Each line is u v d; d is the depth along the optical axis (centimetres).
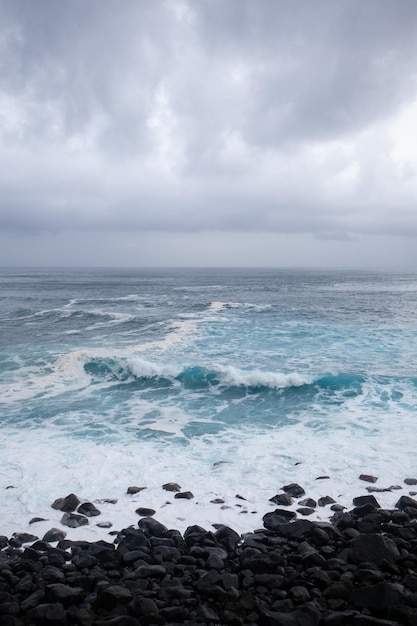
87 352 1661
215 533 585
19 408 1155
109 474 776
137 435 973
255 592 464
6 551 546
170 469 796
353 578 479
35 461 827
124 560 521
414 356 1716
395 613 416
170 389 1346
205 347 1923
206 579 473
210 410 1158
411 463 809
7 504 671
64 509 654
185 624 414
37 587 467
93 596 460
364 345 1950
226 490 715
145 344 1947
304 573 490
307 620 412
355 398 1223
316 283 7844
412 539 558
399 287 6525
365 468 790
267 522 609
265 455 856
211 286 7006
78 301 4375
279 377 1353
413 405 1145
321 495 694
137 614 426
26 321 2855
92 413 1125
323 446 895
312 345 1962
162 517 636
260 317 2944
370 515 609
